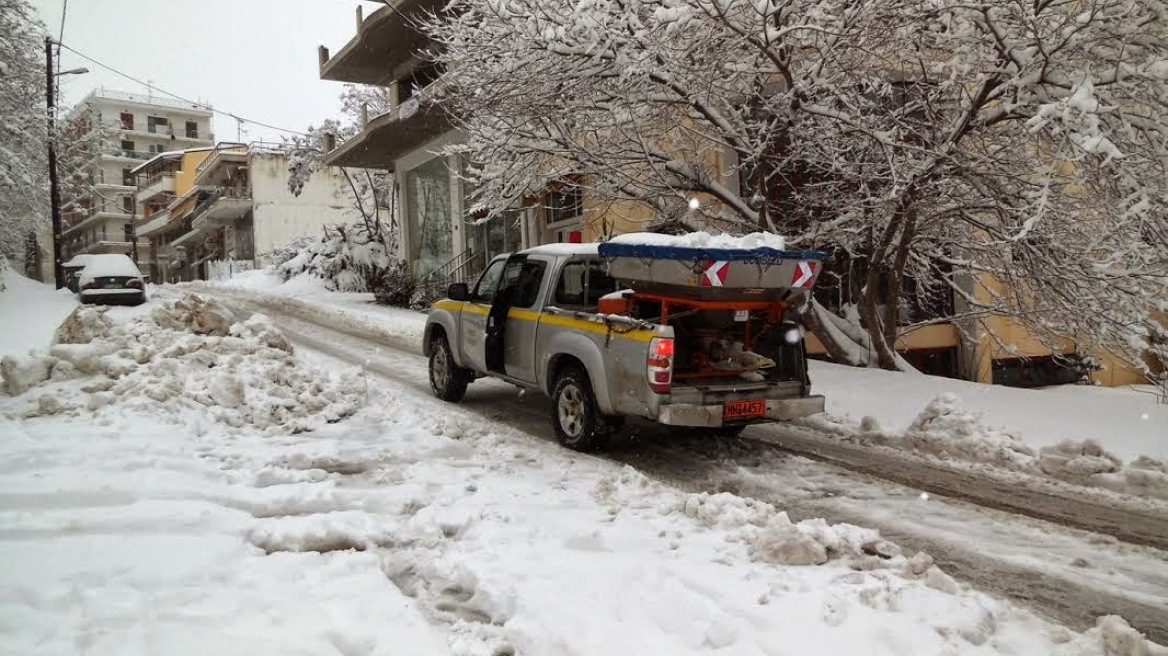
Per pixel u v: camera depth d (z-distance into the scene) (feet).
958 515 17.20
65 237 303.48
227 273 162.40
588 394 22.18
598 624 11.38
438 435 24.14
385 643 11.03
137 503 16.56
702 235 21.09
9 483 17.33
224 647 10.65
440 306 30.63
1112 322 29.91
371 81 97.96
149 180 246.88
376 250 102.73
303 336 52.54
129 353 28.07
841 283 43.47
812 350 46.50
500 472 20.01
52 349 27.40
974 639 10.93
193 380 26.91
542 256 25.50
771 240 21.39
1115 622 10.87
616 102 33.35
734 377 22.25
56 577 12.62
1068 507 17.75
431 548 14.70
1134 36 26.58
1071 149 26.35
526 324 24.95
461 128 44.34
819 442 24.29
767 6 28.09
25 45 83.76
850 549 14.23
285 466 20.27
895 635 10.87
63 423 23.17
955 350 50.06
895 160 31.12
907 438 23.47
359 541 14.80
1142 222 26.48
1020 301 33.78
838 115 31.09
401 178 94.27
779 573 13.11
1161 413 24.97
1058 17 27.43
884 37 30.60
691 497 16.52
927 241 36.52
